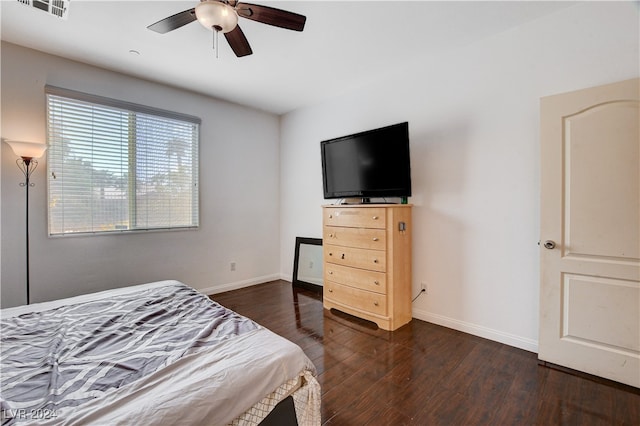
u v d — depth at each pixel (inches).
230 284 150.0
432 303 107.3
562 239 76.1
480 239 95.1
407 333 99.0
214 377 39.9
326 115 145.6
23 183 94.5
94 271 108.3
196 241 136.8
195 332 54.2
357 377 73.6
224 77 119.6
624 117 67.8
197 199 137.3
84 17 79.9
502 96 89.7
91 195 107.8
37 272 97.1
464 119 97.9
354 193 118.0
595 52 74.4
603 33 73.2
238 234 153.3
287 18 66.4
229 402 38.3
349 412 61.1
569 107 74.2
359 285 109.1
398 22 84.0
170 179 128.6
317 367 78.3
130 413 32.8
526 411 61.1
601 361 71.4
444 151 103.0
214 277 143.8
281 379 45.1
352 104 133.3
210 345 49.2
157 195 124.6
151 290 82.2
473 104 95.7
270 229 168.6
